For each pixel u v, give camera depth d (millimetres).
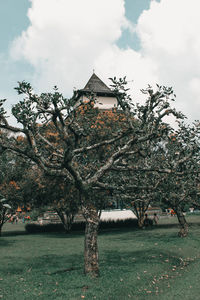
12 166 26609
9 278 12398
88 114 14086
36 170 28391
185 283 11406
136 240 23594
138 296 10086
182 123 18719
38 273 13188
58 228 37312
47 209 37094
